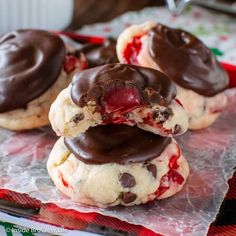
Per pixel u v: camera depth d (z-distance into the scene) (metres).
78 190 0.30
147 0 0.58
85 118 0.29
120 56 0.37
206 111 0.36
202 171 0.33
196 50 0.36
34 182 0.32
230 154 0.34
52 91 0.35
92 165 0.31
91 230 0.29
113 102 0.29
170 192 0.31
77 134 0.30
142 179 0.30
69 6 0.50
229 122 0.37
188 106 0.36
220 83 0.36
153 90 0.29
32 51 0.35
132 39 0.37
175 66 0.35
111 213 0.30
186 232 0.29
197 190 0.32
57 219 0.29
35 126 0.36
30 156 0.34
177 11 0.55
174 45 0.36
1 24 0.47
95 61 0.38
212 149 0.35
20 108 0.35
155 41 0.35
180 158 0.32
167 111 0.30
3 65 0.35
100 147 0.31
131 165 0.31
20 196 0.31
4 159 0.33
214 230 0.30
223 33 0.52
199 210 0.30
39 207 0.30
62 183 0.31
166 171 0.31
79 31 0.51
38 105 0.35
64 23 0.50
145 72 0.30
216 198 0.31
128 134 0.31
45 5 0.47
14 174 0.32
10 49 0.36
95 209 0.30
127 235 0.29
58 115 0.29
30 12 0.47
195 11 0.56
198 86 0.35
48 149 0.35
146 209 0.31
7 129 0.36
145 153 0.30
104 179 0.30
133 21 0.53
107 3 0.57
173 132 0.30
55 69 0.35
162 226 0.29
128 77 0.29
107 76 0.29
